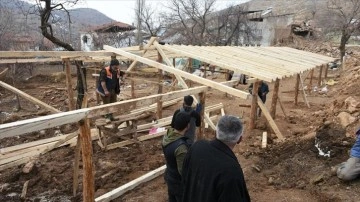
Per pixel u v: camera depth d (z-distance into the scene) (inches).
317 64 559.5
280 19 1878.7
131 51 427.2
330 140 294.0
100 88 360.8
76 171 238.7
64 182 275.7
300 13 2092.8
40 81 816.3
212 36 1334.9
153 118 427.8
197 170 117.0
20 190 266.2
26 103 595.8
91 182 175.6
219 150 115.5
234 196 107.4
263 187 247.6
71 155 324.2
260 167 282.5
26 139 379.2
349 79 677.3
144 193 246.7
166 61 422.3
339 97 504.7
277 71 397.7
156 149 342.6
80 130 165.5
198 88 266.2
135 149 342.0
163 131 372.8
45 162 308.3
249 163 293.6
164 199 235.1
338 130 312.5
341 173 235.0
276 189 243.3
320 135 304.8
